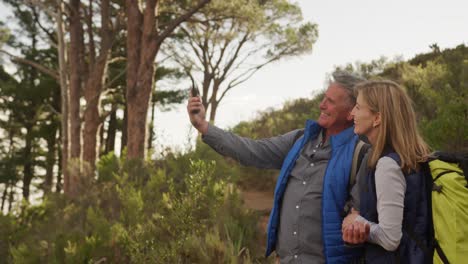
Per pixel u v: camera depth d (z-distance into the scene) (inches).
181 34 900.0
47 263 212.7
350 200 81.3
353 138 84.7
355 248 79.4
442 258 68.5
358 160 81.7
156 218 213.2
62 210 308.5
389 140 75.0
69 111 636.1
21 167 1242.0
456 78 393.7
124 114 1106.7
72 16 649.0
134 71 549.6
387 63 753.0
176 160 315.3
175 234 190.4
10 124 1197.1
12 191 1208.8
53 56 1090.7
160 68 1001.5
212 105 1032.2
